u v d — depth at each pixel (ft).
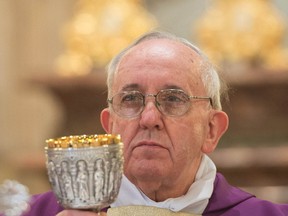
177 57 32.30
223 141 71.72
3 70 92.84
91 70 73.56
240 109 71.31
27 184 83.71
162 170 31.50
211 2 78.69
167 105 31.63
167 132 31.50
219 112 34.09
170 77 31.71
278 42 73.15
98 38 73.72
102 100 72.74
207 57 33.78
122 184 33.27
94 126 73.51
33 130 93.50
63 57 75.41
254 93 70.90
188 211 33.96
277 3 83.61
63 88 72.33
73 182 25.18
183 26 86.63
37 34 93.35
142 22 74.64
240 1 73.36
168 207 33.27
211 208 34.83
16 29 93.35
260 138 71.56
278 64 72.13
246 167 66.74
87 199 25.31
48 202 36.99
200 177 34.24
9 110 93.15
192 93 32.22
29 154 72.69
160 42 32.83
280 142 71.41
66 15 93.30
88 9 75.36
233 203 35.45
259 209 35.65
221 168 66.95
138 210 32.96
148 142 31.24
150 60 31.99
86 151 25.12
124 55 32.89
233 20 72.28
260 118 71.31
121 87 31.99
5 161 89.10
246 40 71.72
